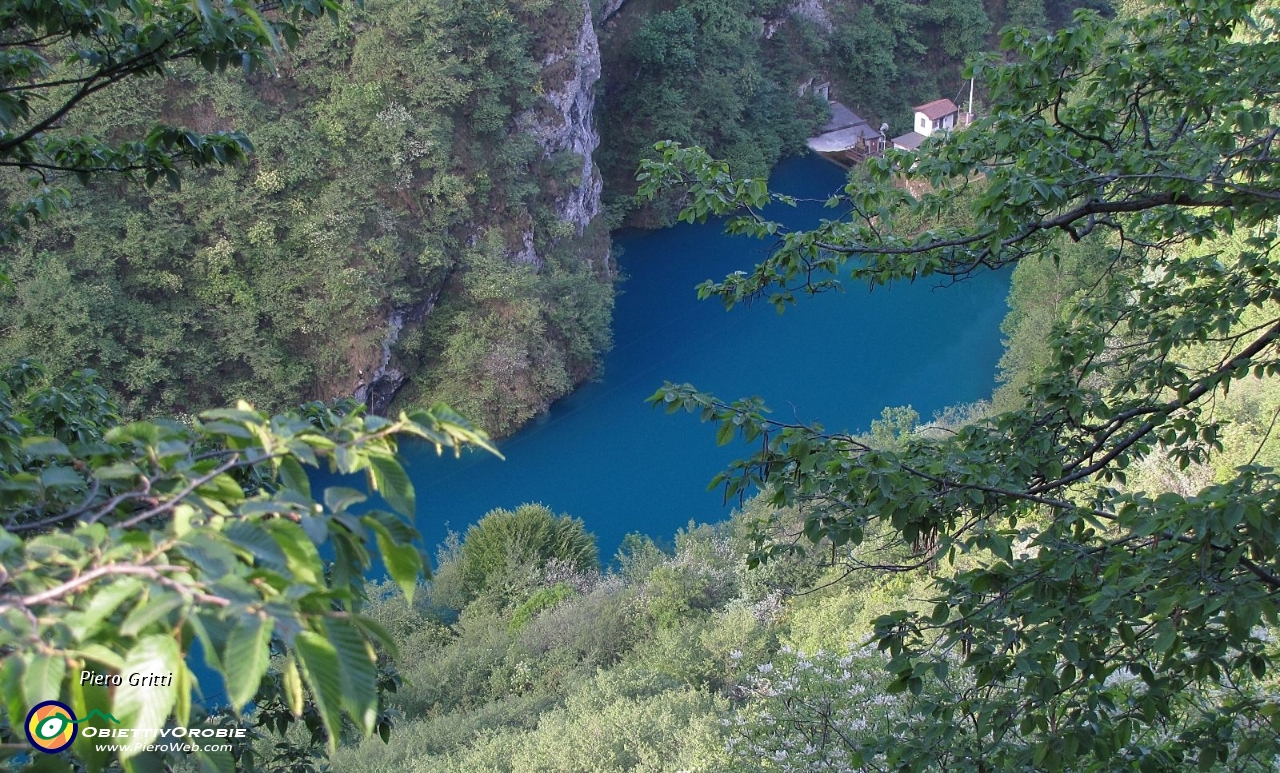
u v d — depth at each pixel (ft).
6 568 6.21
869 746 17.44
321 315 117.91
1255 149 19.97
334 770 47.24
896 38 216.95
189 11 17.75
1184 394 19.21
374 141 119.85
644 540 85.05
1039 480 20.53
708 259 163.63
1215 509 12.88
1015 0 224.74
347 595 6.79
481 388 122.72
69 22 17.84
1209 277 23.50
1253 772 18.29
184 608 5.61
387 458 7.38
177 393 111.55
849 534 17.29
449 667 64.85
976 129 21.03
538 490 108.58
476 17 126.41
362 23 120.26
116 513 8.73
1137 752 15.40
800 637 51.62
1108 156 20.61
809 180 194.29
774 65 203.31
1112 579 14.82
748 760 31.42
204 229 114.52
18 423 15.19
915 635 16.93
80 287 104.27
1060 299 87.30
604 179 183.21
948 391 119.96
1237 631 12.46
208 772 6.14
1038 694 14.61
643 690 50.37
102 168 20.34
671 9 186.70
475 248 128.67
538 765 41.50
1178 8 22.15
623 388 128.47
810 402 119.14
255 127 115.85
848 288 143.33
